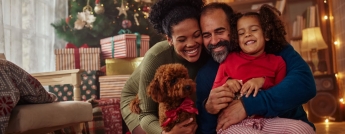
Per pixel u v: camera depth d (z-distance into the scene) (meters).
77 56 3.10
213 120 1.31
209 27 1.31
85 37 3.54
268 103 1.19
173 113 1.17
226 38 1.33
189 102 1.20
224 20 1.33
